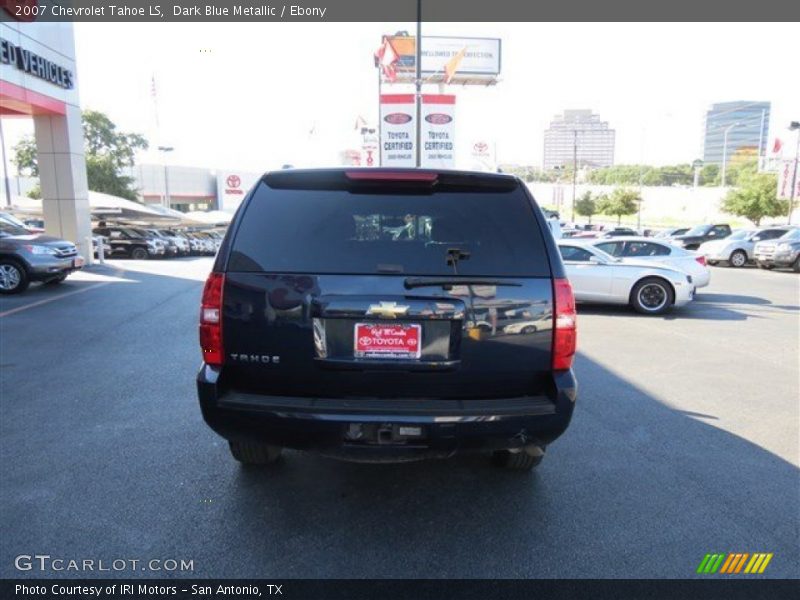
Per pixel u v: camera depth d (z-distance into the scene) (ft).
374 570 9.62
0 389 18.86
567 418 10.10
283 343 10.05
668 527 10.95
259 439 10.20
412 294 9.89
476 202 10.58
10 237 42.11
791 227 84.02
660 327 32.60
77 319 31.27
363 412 9.71
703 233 113.39
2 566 9.59
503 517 11.27
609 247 44.19
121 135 171.12
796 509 11.66
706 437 15.53
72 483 12.41
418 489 12.37
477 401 10.12
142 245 96.89
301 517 11.19
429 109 75.51
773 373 22.33
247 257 10.21
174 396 18.25
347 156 122.21
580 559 9.94
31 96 53.01
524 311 10.10
